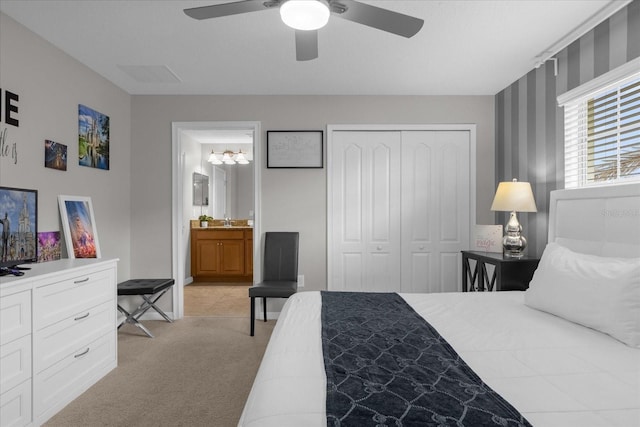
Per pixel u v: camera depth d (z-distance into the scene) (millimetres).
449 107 3924
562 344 1466
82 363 2301
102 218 3420
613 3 2131
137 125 3912
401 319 1804
